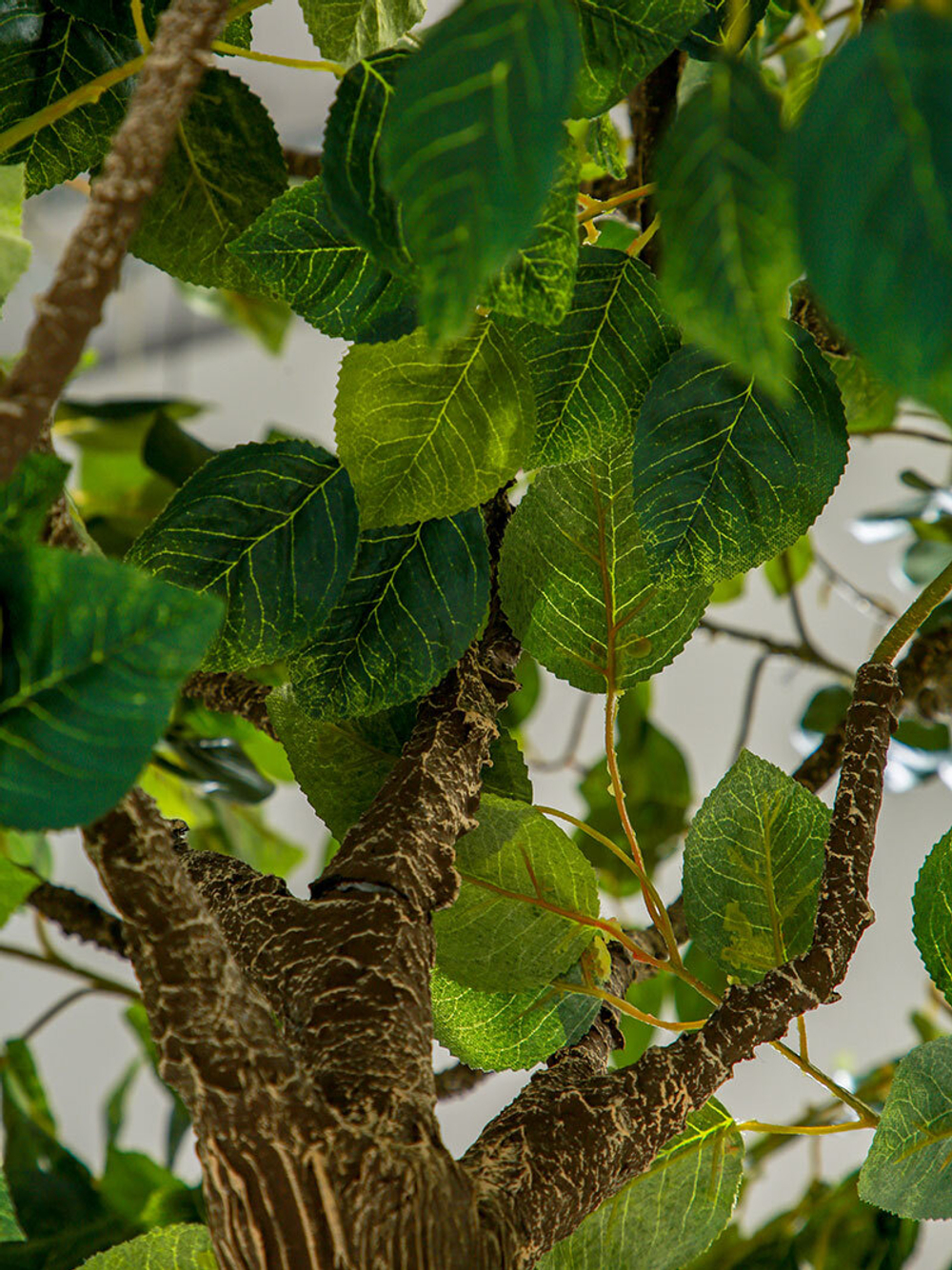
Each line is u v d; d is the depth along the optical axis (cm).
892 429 215
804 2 165
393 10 147
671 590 146
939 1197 142
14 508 125
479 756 142
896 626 143
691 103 118
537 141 118
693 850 147
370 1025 132
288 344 385
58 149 145
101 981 191
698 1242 143
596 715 335
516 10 121
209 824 233
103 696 122
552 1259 141
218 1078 128
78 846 289
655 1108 136
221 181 147
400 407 140
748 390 141
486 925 143
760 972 145
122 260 123
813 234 101
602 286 141
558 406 142
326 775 145
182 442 220
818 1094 295
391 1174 128
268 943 135
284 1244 128
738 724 338
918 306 97
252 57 138
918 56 101
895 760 226
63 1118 346
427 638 143
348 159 132
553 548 146
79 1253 173
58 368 122
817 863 146
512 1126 134
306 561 142
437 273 119
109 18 143
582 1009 144
